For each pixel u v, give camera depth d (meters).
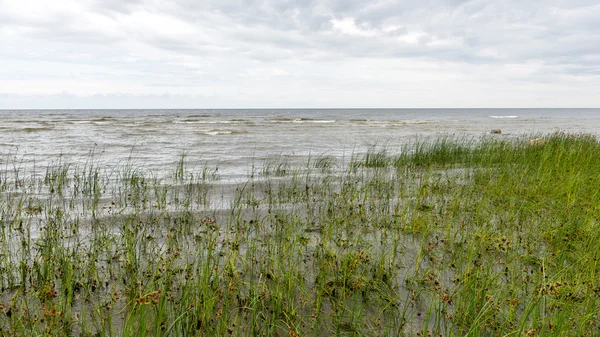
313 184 11.01
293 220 6.93
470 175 11.59
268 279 4.84
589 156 11.91
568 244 5.69
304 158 17.58
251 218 7.60
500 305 4.06
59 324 3.73
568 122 63.88
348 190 9.88
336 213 7.83
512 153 14.03
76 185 10.65
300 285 4.57
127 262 4.99
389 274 4.78
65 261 4.84
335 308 4.20
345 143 25.23
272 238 6.16
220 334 3.61
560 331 3.43
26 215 7.40
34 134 29.42
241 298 4.34
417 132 36.62
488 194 8.84
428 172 12.26
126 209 8.15
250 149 21.22
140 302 3.43
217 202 8.97
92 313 3.99
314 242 6.15
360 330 3.85
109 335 3.56
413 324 3.99
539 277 4.66
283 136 30.72
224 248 5.79
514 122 63.94
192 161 16.20
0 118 60.94
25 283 4.59
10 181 11.17
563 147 13.91
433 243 6.07
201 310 3.86
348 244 5.89
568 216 6.79
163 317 3.82
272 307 4.09
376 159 14.96
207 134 31.55
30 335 3.55
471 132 36.81
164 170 13.83
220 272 4.69
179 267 4.83
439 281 4.80
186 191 10.09
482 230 6.11
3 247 5.48
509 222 6.93
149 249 5.75
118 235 6.33
